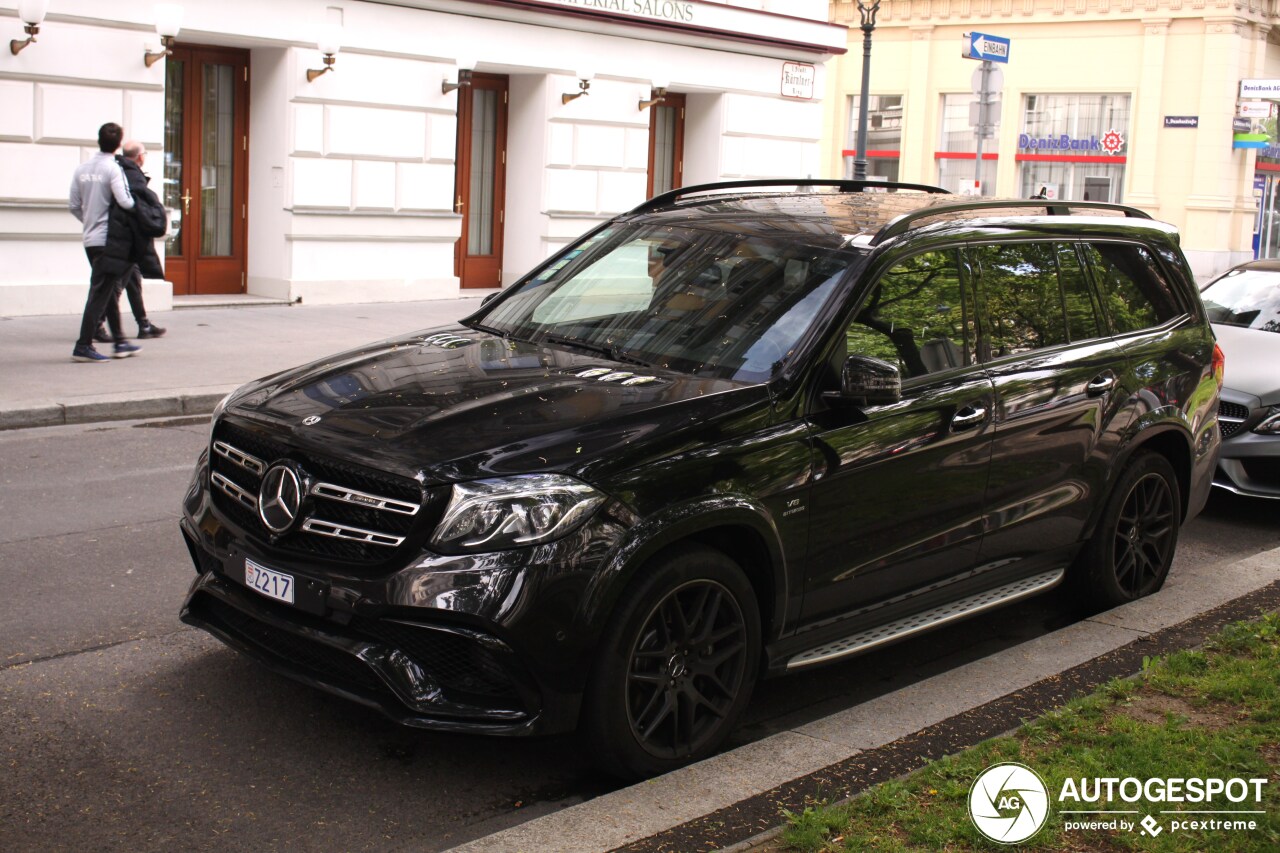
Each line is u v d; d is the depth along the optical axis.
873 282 4.82
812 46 22.59
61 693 4.68
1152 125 33.53
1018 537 5.38
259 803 3.95
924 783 3.80
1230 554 7.52
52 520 7.02
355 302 17.19
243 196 16.62
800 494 4.38
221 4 15.20
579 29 19.16
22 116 13.74
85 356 11.63
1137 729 4.23
